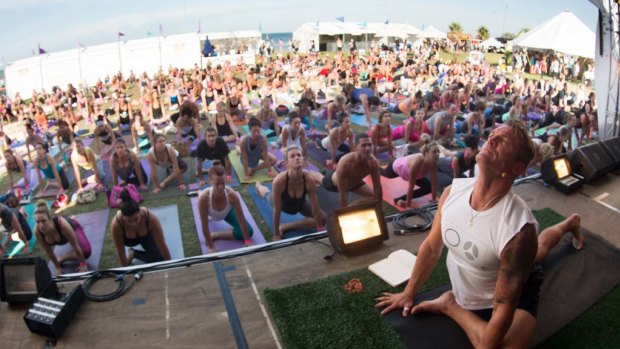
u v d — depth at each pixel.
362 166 5.24
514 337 1.79
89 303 2.31
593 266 2.71
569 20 20.36
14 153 7.14
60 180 6.90
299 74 18.00
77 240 4.60
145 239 4.33
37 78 19.19
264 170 7.64
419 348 1.96
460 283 1.96
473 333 1.93
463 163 6.17
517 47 23.08
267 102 9.50
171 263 2.67
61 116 11.20
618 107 6.62
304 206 5.35
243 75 21.25
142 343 2.03
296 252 2.82
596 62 6.76
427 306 2.16
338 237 2.73
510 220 1.56
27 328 2.14
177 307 2.28
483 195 1.65
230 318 2.19
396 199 6.11
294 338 2.02
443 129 9.46
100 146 8.91
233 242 5.14
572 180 3.84
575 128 9.38
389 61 22.91
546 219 3.30
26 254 5.02
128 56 22.70
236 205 4.83
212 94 14.09
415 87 15.48
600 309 2.37
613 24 6.29
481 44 32.00
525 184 4.00
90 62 21.34
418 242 2.93
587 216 3.40
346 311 2.21
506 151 1.52
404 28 32.47
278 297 2.31
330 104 9.98
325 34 31.92
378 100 11.68
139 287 2.45
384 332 2.06
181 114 9.09
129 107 10.74
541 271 2.05
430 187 6.12
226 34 28.98
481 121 10.11
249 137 7.04
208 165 8.00
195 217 5.86
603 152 4.08
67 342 2.05
